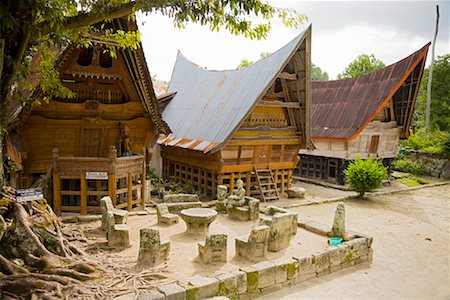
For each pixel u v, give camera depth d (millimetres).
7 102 8430
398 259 10953
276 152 18562
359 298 8383
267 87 16203
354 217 15547
